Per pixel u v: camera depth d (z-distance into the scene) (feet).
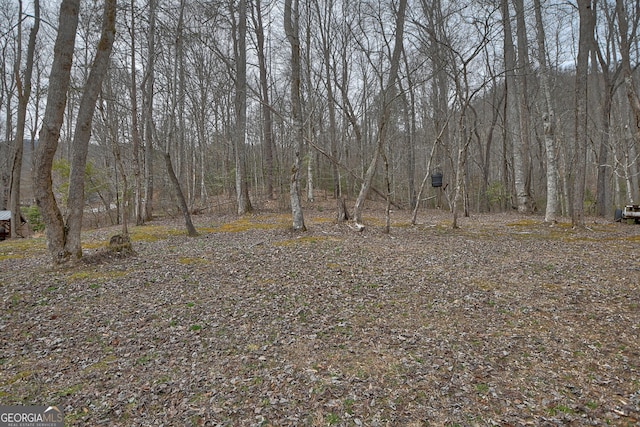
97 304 18.15
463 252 28.12
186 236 39.01
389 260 25.62
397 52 39.63
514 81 56.75
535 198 74.64
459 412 9.97
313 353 13.34
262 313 16.88
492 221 48.14
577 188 37.76
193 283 21.06
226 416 10.02
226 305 17.83
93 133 64.69
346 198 76.33
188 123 88.94
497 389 10.98
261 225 47.32
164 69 58.59
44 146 22.95
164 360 13.10
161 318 16.53
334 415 9.94
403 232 38.37
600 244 29.94
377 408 10.21
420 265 24.36
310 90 56.34
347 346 13.80
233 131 80.33
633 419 9.50
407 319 16.17
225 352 13.57
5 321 16.39
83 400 10.86
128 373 12.34
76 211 24.58
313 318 16.33
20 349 14.08
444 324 15.64
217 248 30.68
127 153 68.39
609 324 15.11
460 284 20.49
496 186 70.08
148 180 59.00
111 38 24.04
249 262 25.27
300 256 26.66
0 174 73.72
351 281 21.01
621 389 10.81
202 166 69.92
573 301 17.66
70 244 24.41
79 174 24.50
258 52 54.80
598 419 9.55
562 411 9.91
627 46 36.76
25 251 32.45
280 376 11.87
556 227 40.14
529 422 9.52
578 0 34.60
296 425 9.60
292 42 34.83
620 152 67.97
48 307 17.81
